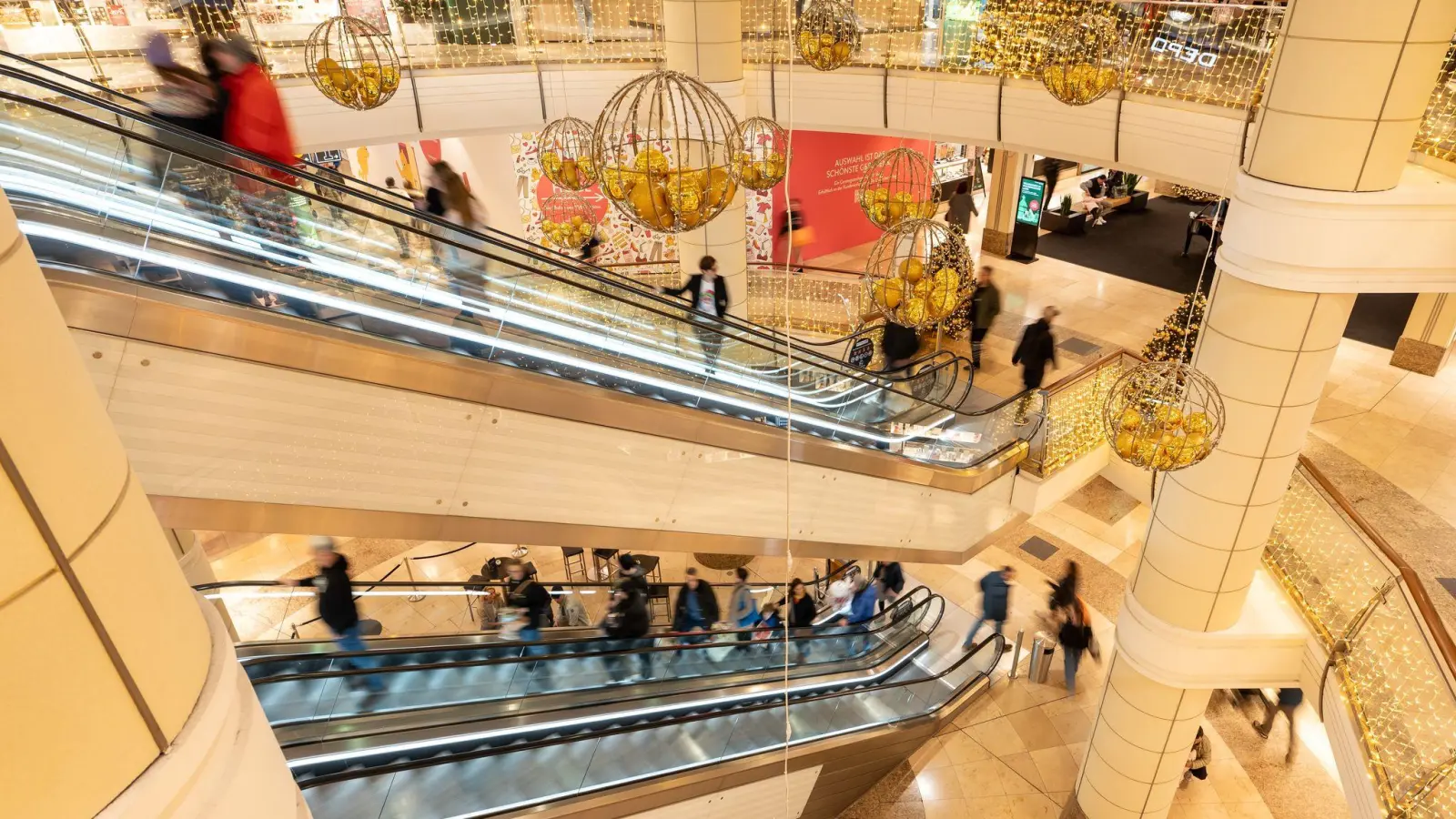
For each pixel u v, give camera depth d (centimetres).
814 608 698
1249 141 382
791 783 591
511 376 433
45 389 77
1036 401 747
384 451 405
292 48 707
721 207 323
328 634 678
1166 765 514
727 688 591
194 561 552
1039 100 664
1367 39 306
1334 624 425
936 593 794
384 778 440
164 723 91
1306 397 386
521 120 797
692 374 569
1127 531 888
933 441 730
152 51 469
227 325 342
